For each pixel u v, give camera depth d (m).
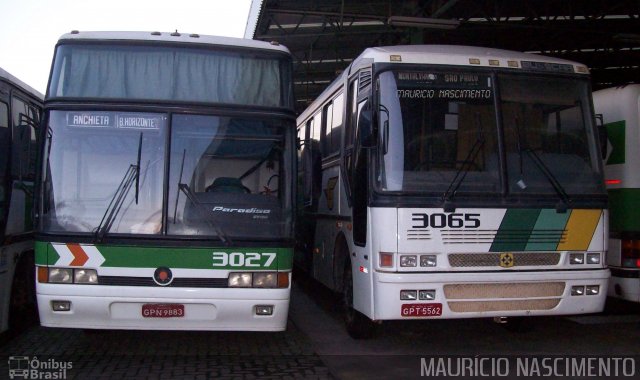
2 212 7.52
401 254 6.95
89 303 6.54
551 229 7.24
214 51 7.19
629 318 9.88
